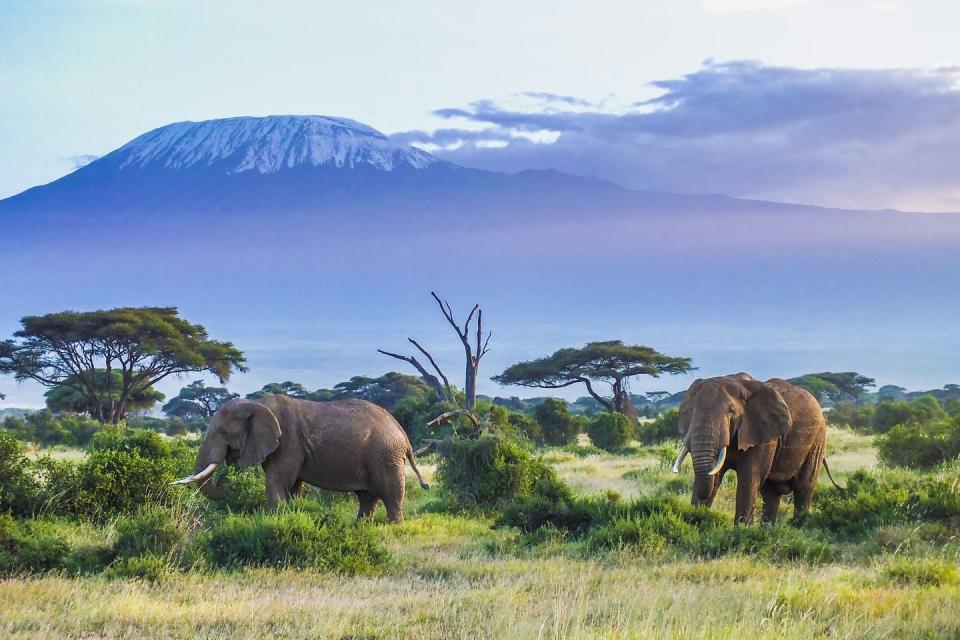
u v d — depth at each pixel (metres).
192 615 11.16
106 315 67.31
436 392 44.72
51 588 12.35
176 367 70.31
